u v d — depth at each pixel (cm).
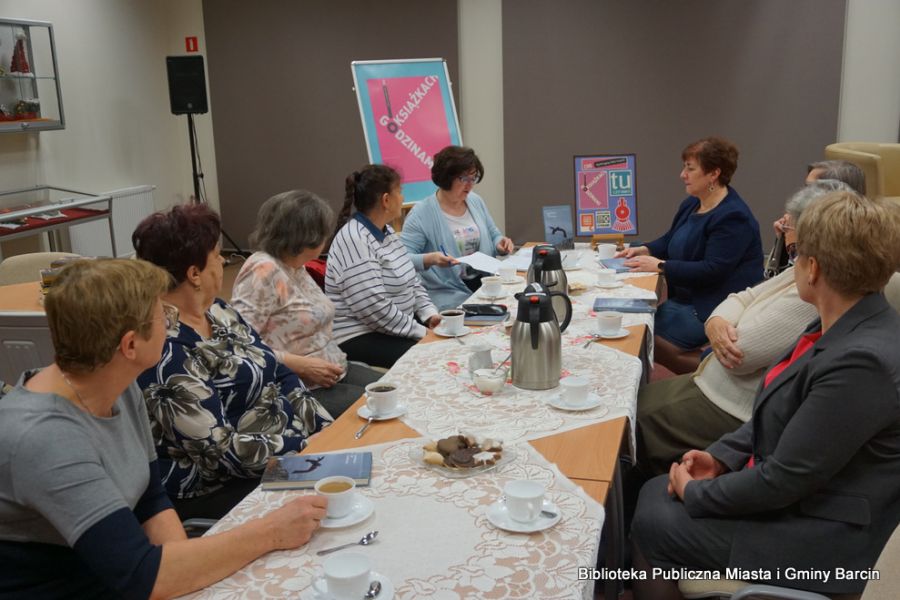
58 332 117
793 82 606
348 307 297
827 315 149
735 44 612
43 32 582
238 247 752
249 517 137
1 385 139
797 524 147
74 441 115
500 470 152
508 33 652
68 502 112
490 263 335
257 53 709
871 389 135
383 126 449
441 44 668
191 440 170
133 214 691
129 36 689
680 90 632
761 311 216
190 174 769
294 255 246
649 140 647
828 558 144
